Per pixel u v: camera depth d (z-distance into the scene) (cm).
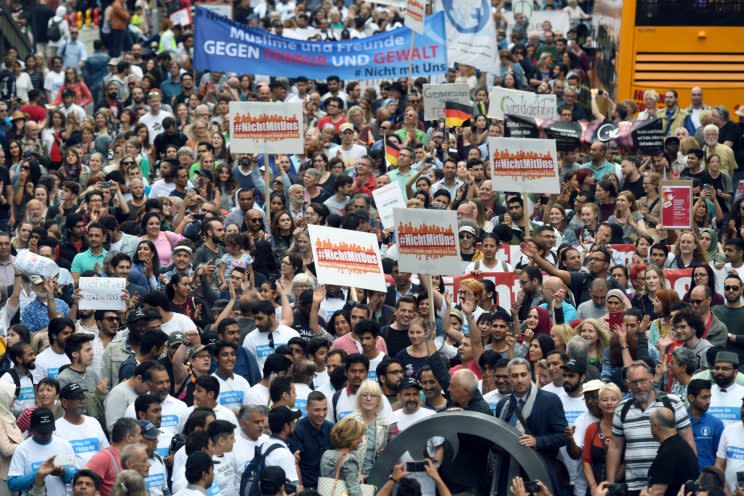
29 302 5197
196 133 7381
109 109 8431
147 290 5284
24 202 6944
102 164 6988
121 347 4488
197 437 3662
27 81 9619
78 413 3988
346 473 3662
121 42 11012
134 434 3738
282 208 6072
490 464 3825
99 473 3703
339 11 11194
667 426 3631
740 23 8506
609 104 8388
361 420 3753
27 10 11812
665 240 5956
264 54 8256
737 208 6031
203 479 3547
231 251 5228
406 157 6575
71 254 5766
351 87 8531
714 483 3384
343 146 7262
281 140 6078
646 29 8538
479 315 4794
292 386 3959
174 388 4369
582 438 3919
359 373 4056
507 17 11438
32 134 7688
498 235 5566
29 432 4109
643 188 6556
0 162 7062
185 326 4691
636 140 6875
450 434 3681
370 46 8269
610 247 5606
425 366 4166
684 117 7919
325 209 5831
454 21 8306
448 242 4378
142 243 5350
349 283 4722
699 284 5069
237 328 4425
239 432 3897
